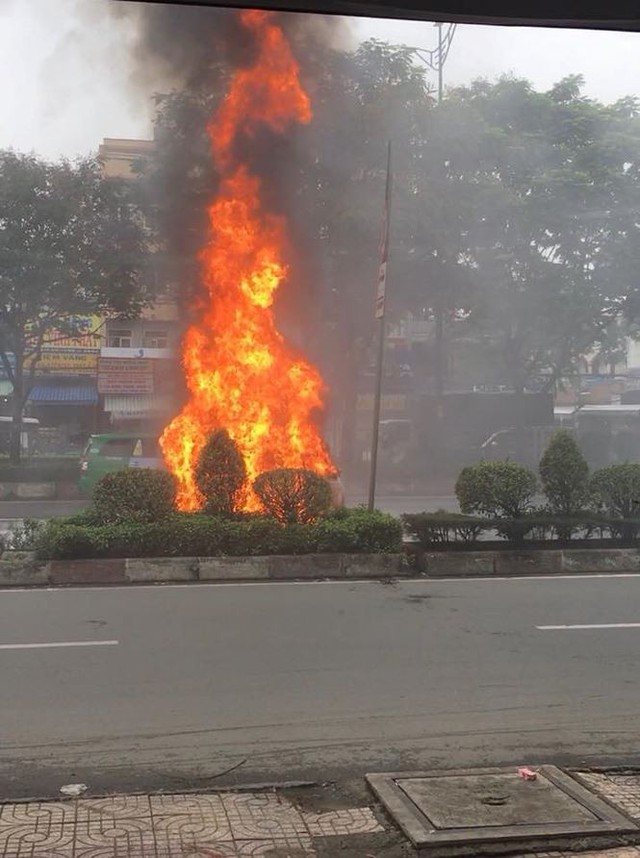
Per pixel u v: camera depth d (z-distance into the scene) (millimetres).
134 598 8219
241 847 3305
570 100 22031
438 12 2514
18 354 21250
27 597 8258
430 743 4574
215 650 6355
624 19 2609
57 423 29609
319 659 6129
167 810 3635
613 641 6715
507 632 6969
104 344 29609
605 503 10711
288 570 9344
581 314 22062
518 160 20344
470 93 21609
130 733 4684
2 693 5336
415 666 5977
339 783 4020
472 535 10156
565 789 3805
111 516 9461
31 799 3740
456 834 3338
